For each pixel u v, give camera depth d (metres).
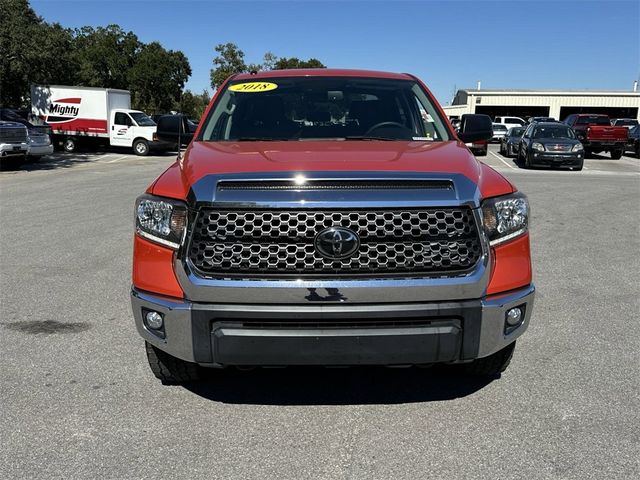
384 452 2.92
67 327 4.65
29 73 32.88
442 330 2.85
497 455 2.89
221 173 2.91
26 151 18.75
